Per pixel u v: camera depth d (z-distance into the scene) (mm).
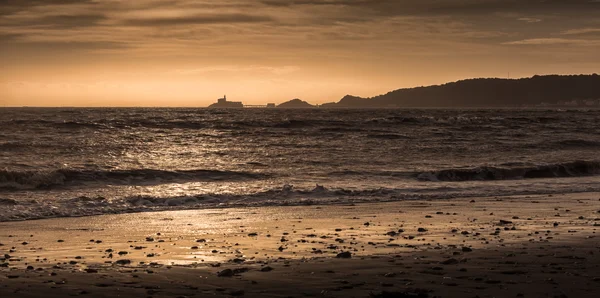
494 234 15812
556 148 47625
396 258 12422
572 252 12969
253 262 12180
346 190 25969
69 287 10016
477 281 10219
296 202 23219
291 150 43750
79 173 28656
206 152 42281
